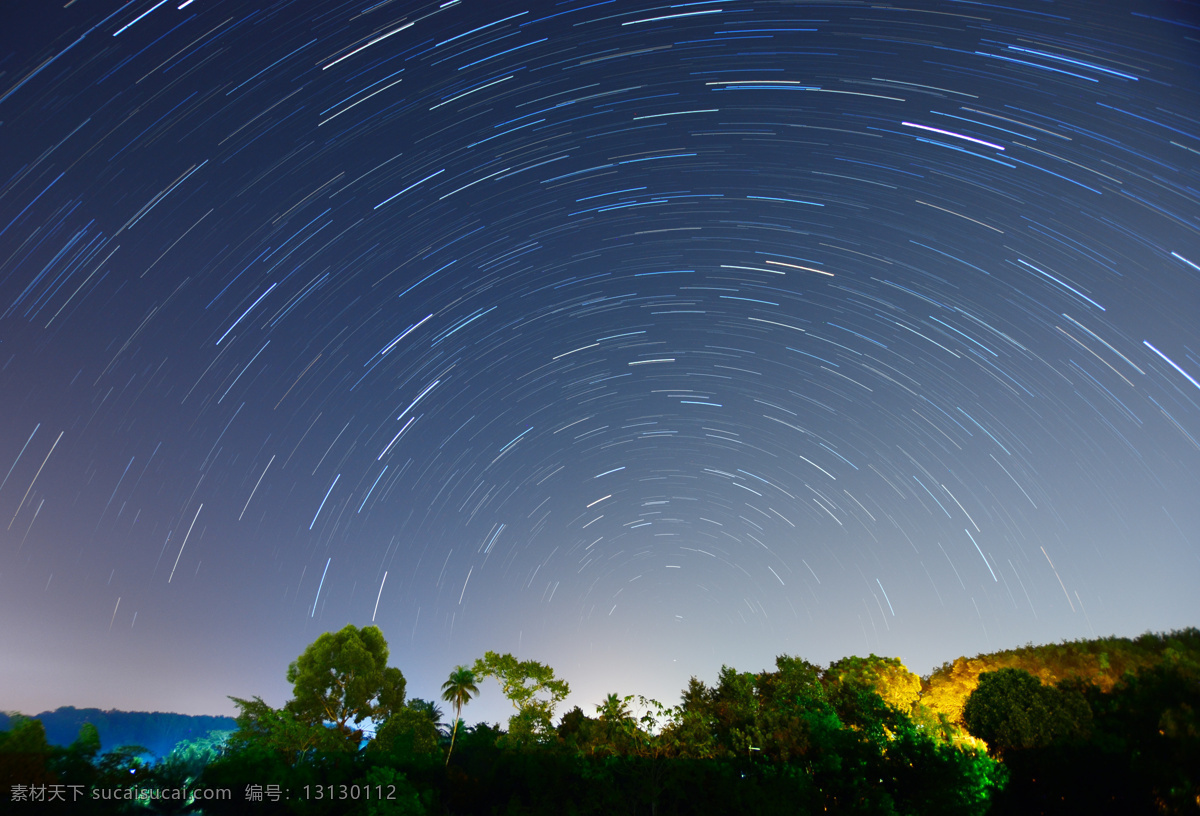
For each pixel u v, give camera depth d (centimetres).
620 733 3584
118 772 3781
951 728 3641
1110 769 3006
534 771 3700
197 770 4419
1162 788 2814
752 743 3672
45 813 3259
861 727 3656
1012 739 3441
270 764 4112
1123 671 4581
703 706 4406
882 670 4669
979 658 5562
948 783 2978
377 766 3878
